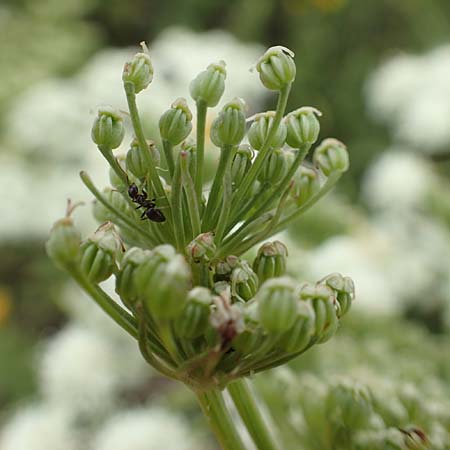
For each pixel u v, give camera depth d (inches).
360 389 5.3
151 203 4.4
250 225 4.4
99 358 12.1
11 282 19.3
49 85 17.1
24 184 16.0
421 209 13.1
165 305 4.0
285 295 4.0
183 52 14.6
